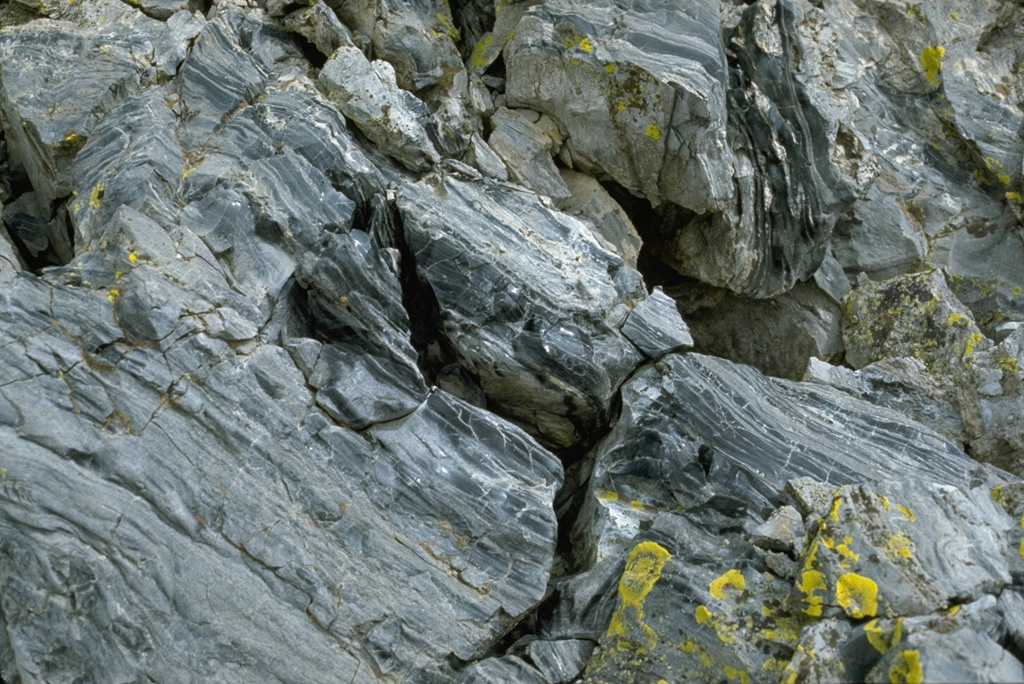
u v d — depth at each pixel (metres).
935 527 5.33
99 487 5.52
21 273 5.79
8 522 5.46
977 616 5.03
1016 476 6.66
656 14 7.33
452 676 5.82
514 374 6.70
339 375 6.00
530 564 6.00
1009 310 8.02
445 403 6.23
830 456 6.48
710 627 5.52
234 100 6.77
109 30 7.20
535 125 7.54
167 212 6.15
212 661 5.50
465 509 6.00
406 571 5.82
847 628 5.11
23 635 5.41
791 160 7.68
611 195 7.93
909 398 7.14
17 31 7.12
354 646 5.68
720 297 8.32
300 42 7.42
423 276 6.69
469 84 7.65
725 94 7.45
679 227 7.95
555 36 7.30
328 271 6.23
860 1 8.41
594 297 6.78
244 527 5.65
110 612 5.43
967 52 8.27
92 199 6.27
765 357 8.29
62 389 5.60
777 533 5.72
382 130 6.82
